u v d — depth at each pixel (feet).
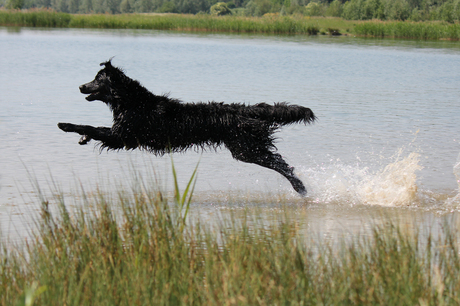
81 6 450.71
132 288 11.42
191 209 19.21
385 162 25.90
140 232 14.05
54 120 33.27
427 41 129.39
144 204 15.30
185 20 159.33
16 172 22.71
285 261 12.29
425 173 24.34
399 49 98.94
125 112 21.29
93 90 21.53
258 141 21.84
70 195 19.94
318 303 10.78
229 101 40.29
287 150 28.14
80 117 34.32
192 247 13.64
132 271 12.32
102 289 11.33
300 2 358.23
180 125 21.25
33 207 18.47
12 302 10.87
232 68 64.03
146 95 21.52
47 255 13.16
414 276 11.76
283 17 167.53
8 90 43.98
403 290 11.37
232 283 11.12
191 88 46.57
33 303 10.69
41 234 14.26
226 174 24.45
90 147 27.63
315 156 27.04
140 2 418.92
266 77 56.65
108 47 87.45
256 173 24.95
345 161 26.13
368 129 33.19
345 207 20.11
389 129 33.19
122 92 21.12
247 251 12.98
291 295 11.06
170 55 77.46
